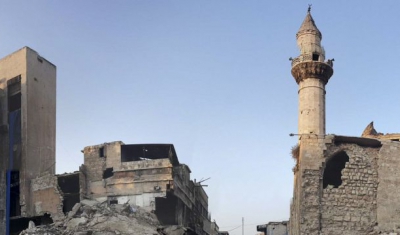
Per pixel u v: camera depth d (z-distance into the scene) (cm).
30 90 6469
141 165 6106
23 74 6462
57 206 5931
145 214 5312
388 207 4431
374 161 4528
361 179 4469
